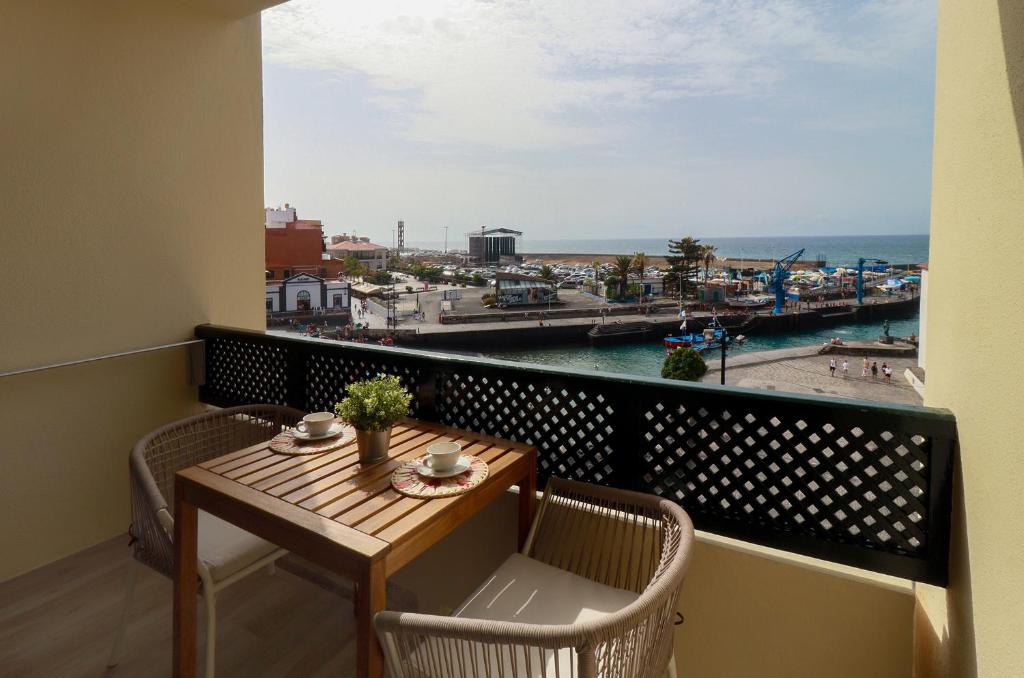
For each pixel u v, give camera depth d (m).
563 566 1.88
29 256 2.40
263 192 3.44
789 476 1.57
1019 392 0.92
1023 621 0.88
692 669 1.71
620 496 1.63
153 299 2.88
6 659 1.88
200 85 3.04
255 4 2.99
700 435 1.69
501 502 2.02
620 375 1.82
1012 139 0.97
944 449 1.34
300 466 1.67
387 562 1.21
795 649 1.57
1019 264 0.94
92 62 2.57
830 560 1.52
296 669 1.87
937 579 1.36
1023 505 0.89
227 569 1.65
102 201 2.64
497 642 1.02
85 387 2.64
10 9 2.29
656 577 1.23
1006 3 1.00
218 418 2.34
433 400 2.24
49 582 2.38
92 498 2.70
